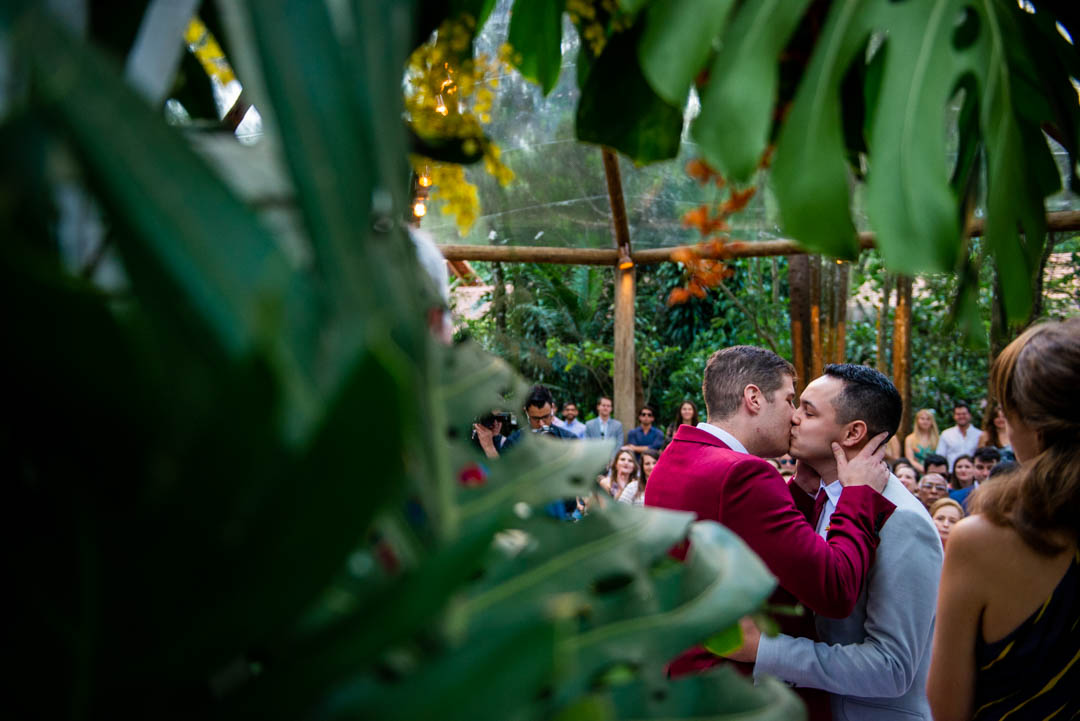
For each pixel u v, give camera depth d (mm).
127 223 231
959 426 6766
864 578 1646
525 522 446
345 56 277
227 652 219
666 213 5301
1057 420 1153
